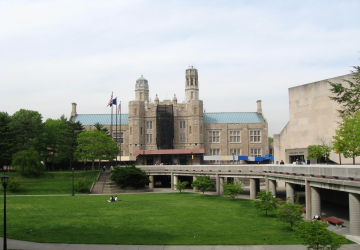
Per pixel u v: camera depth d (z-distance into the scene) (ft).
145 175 266.57
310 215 132.87
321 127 229.45
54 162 338.95
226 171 220.23
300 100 247.70
